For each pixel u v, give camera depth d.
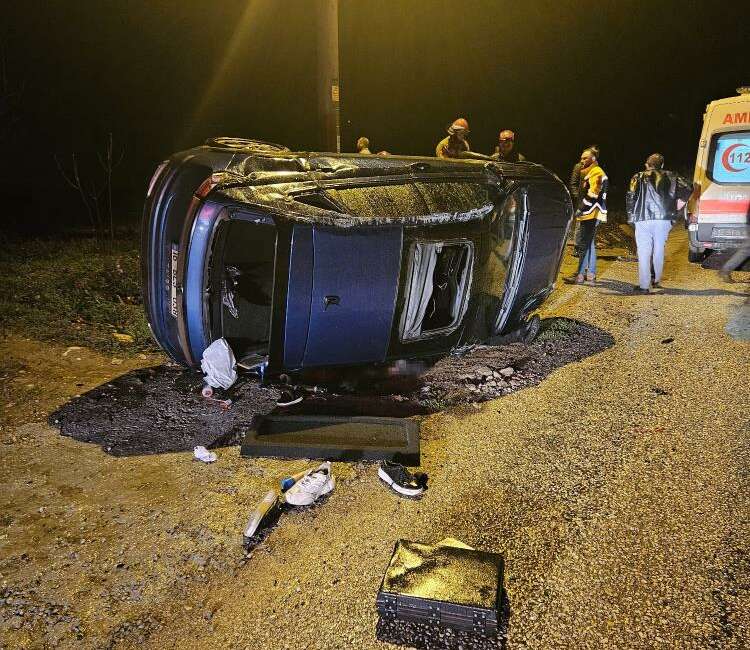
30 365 5.30
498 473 3.76
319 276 4.21
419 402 4.69
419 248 4.57
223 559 3.08
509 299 5.39
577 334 6.04
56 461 3.89
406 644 2.58
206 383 4.80
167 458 3.94
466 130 7.23
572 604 2.76
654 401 4.61
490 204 4.87
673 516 3.30
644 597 2.78
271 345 4.30
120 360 5.46
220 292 4.86
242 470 3.81
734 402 4.52
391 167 4.70
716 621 2.64
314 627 2.67
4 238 10.45
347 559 3.07
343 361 4.65
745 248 8.36
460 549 2.94
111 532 3.26
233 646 2.59
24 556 3.08
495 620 2.57
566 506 3.42
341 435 4.11
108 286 7.55
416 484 3.55
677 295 7.44
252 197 4.08
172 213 4.36
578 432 4.20
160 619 2.73
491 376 5.07
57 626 2.69
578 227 8.07
